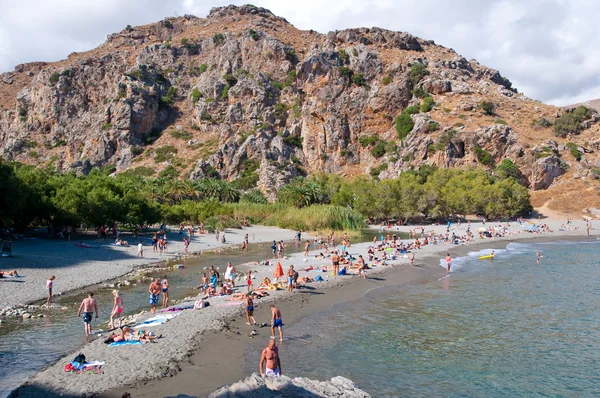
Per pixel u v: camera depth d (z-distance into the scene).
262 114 178.50
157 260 47.66
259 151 163.62
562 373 17.92
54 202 55.94
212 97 198.25
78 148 189.25
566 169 128.25
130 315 24.86
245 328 22.27
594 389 16.55
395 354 19.56
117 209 61.62
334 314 25.55
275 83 189.62
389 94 167.38
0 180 47.22
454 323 24.23
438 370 17.98
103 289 31.95
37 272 35.34
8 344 19.48
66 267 38.50
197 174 160.25
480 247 62.84
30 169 64.94
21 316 24.02
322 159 163.38
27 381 15.49
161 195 104.62
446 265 44.28
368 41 198.12
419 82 169.25
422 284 34.72
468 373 17.80
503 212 105.25
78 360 16.95
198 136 189.12
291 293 30.28
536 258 51.19
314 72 176.62
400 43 199.12
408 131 154.00
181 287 33.38
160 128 196.00
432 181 121.19
